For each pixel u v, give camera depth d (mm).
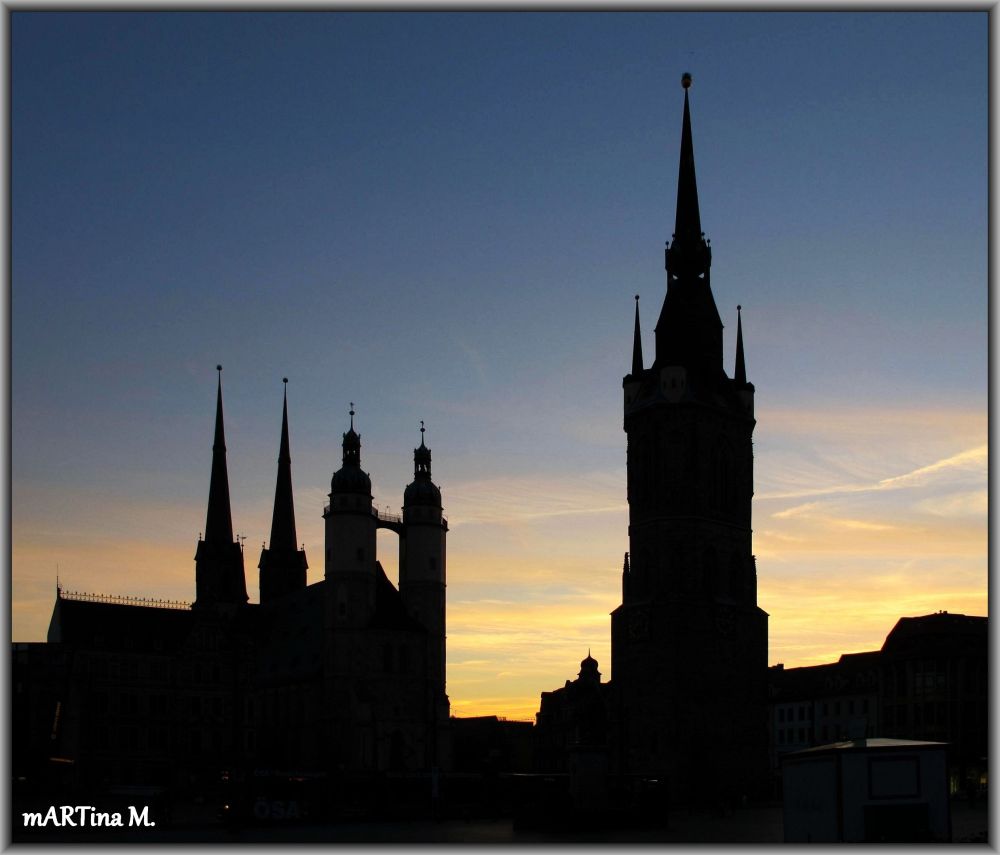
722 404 177750
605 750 107562
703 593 171000
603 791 107000
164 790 116188
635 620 172000
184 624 188000
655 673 169125
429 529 198875
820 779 70125
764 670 175375
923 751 68312
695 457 173375
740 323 186375
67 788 143375
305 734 188875
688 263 182125
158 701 181875
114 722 178000
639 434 177125
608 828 105438
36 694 174125
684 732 165625
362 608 188375
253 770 141875
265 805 117625
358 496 190375
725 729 169125
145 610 186500
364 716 184250
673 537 171125
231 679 187750
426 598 197250
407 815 127188
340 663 185750
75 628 179125
